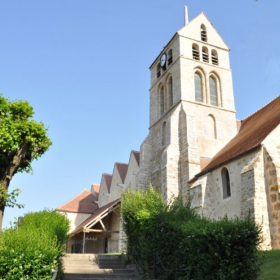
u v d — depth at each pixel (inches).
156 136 1337.4
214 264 390.0
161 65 1437.0
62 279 526.3
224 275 376.8
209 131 1202.0
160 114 1376.7
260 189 742.5
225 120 1246.9
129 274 579.8
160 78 1423.5
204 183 937.5
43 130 550.0
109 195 1615.4
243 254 381.4
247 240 386.0
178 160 1126.4
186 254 442.9
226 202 875.4
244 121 1264.8
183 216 561.6
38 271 411.8
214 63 1368.1
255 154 790.5
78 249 1397.6
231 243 385.4
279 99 1062.4
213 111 1243.8
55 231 619.2
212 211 916.6
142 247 569.6
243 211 750.5
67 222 750.5
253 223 410.0
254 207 721.0
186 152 1106.1
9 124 522.6
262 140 788.6
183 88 1235.9
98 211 1555.1
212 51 1392.7
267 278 441.4
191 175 1061.1
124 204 694.5
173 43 1375.5
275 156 763.4
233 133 1232.8
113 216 1427.2
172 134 1159.0
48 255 429.1
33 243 434.9
